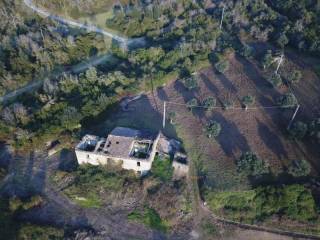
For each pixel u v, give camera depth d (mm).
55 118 72000
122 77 79812
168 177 63625
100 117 73812
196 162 65875
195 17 96188
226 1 100500
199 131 70875
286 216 59156
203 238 58062
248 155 62156
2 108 75312
